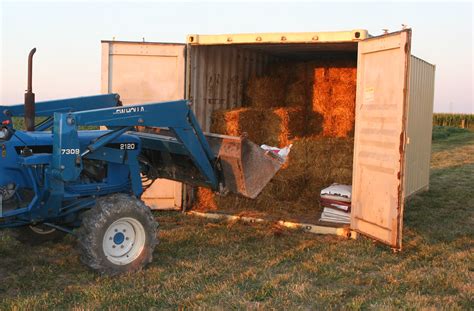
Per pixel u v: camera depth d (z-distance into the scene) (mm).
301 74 8539
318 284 4633
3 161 4570
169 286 4461
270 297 4258
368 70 6020
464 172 12797
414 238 6266
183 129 5141
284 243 6004
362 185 6137
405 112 5422
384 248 5805
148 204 7613
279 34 6676
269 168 5367
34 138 4750
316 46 7664
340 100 8289
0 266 5059
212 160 5438
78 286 4473
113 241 4781
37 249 5582
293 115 7984
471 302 4188
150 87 7465
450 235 6461
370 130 5969
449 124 38500
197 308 3957
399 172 5477
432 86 10094
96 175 5336
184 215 7391
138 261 4867
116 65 7410
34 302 4039
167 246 5738
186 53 7387
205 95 7734
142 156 6090
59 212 4953
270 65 9234
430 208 8273
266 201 7434
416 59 8602
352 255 5516
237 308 3980
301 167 7633
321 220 6824
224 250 5680
